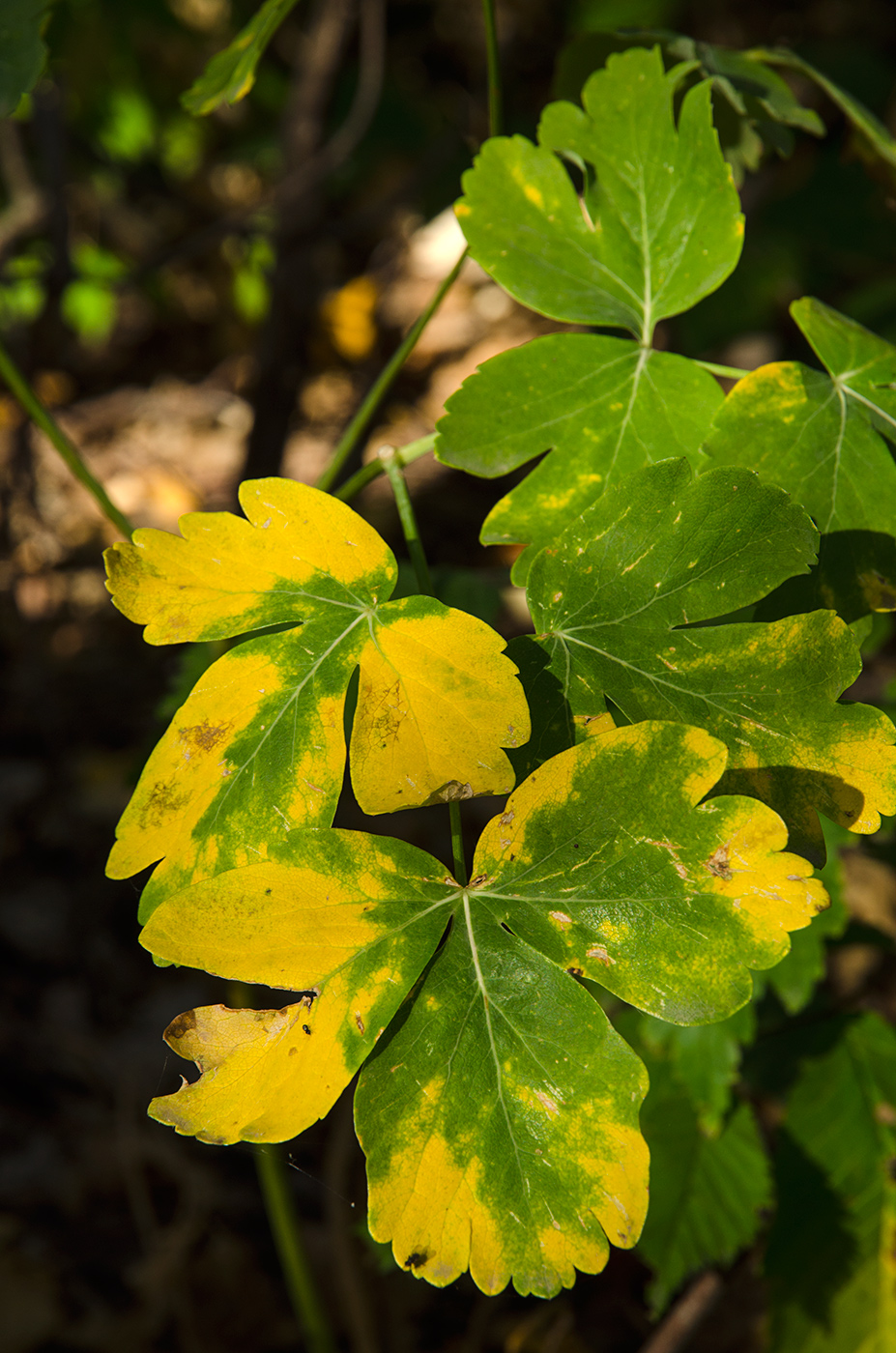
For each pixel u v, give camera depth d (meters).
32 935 1.42
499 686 0.42
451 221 2.21
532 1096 0.40
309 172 1.27
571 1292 1.01
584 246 0.48
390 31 1.79
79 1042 1.30
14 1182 1.17
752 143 0.58
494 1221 0.40
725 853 0.40
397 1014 0.40
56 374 2.07
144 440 2.08
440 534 1.70
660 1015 0.40
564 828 0.41
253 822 0.41
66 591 1.74
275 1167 0.71
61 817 1.51
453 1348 0.98
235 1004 0.60
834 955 1.11
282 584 0.43
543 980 0.40
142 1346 1.04
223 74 0.58
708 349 1.75
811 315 0.47
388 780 0.41
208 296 2.24
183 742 0.42
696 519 0.43
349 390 2.08
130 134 1.86
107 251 1.97
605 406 0.47
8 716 1.62
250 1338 1.04
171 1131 1.20
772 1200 0.73
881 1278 0.70
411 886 0.41
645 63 0.49
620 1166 0.39
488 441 0.46
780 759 0.42
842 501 0.45
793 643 0.42
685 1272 0.69
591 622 0.43
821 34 1.87
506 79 1.42
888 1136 0.73
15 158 1.33
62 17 0.82
